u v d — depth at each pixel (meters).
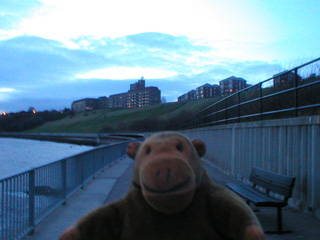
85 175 10.31
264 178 6.26
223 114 15.48
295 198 6.84
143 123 94.31
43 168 5.92
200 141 2.52
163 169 2.02
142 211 2.29
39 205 5.66
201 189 2.32
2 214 4.23
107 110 167.88
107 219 2.34
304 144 6.52
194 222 2.22
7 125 160.62
